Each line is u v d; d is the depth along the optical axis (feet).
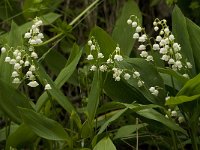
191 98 1.77
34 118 1.86
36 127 1.86
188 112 2.04
